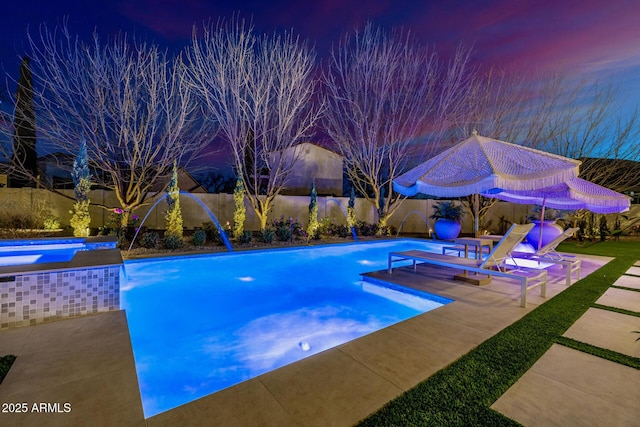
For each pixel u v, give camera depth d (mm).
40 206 12344
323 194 19766
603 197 6863
